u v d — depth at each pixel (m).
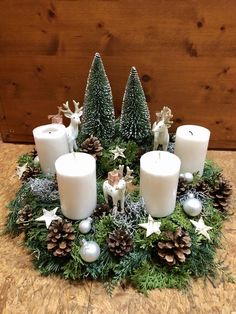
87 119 0.54
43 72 0.60
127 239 0.40
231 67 0.57
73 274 0.40
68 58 0.58
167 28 0.54
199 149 0.48
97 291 0.39
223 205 0.47
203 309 0.37
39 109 0.64
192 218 0.44
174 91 0.60
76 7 0.53
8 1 0.53
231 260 0.43
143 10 0.52
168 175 0.40
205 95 0.60
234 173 0.59
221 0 0.51
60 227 0.41
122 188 0.41
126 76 0.59
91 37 0.56
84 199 0.42
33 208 0.45
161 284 0.40
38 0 0.53
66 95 0.62
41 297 0.39
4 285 0.40
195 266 0.41
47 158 0.50
